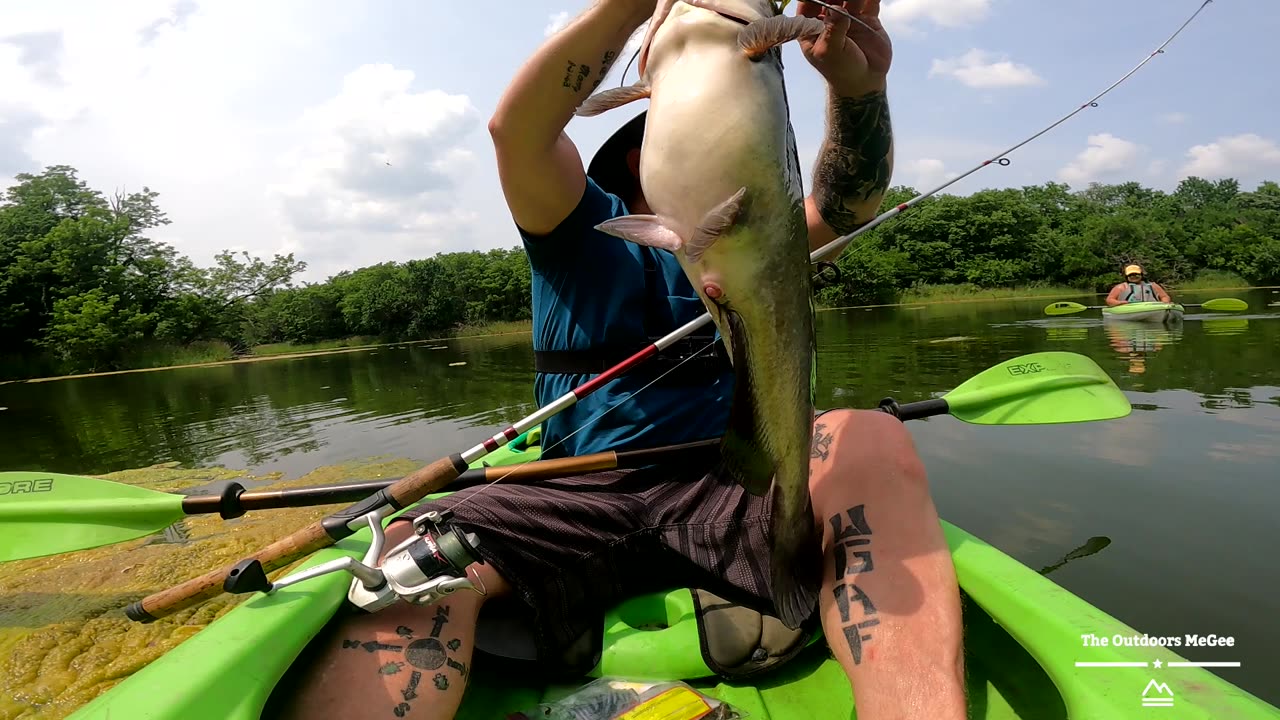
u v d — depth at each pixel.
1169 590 2.70
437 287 36.25
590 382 1.77
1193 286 36.00
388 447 6.68
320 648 1.46
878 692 1.24
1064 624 1.38
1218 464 4.07
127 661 2.97
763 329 1.24
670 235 1.19
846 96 1.76
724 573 1.67
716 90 1.14
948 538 1.85
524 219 1.77
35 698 2.72
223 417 9.75
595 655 1.65
